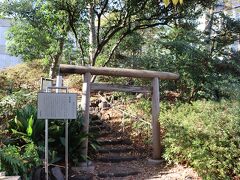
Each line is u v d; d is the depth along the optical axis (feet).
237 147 14.71
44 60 43.70
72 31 36.63
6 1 41.45
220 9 42.98
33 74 50.14
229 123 15.34
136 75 20.89
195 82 27.61
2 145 15.35
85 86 19.57
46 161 14.52
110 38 35.78
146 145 23.84
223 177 14.73
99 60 37.32
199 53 28.04
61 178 15.80
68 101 15.29
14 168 13.48
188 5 32.68
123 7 33.19
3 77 40.16
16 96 25.89
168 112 21.17
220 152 14.89
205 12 35.99
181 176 17.53
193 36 30.35
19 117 17.56
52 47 38.60
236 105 17.19
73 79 42.39
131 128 26.73
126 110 29.63
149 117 25.71
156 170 19.61
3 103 23.07
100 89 20.25
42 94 14.99
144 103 28.81
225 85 24.40
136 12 32.71
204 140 16.12
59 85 20.16
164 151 20.95
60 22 32.53
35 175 14.93
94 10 34.01
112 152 22.90
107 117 30.22
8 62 70.03
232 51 30.99
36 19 39.93
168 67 27.99
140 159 21.85
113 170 19.48
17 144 16.88
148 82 28.68
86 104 19.44
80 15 32.40
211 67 28.02
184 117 18.98
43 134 17.60
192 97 28.25
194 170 17.54
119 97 34.37
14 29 42.45
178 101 26.43
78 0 29.01
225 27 32.32
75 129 18.89
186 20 36.37
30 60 51.03
